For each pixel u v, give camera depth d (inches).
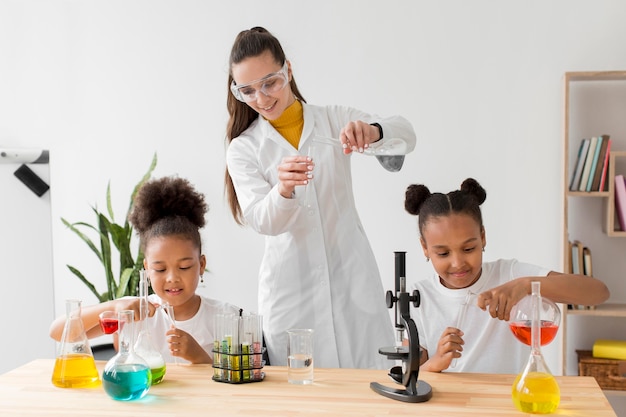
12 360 149.9
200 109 150.3
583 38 136.7
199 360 72.9
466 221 75.4
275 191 80.7
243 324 65.3
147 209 82.6
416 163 142.3
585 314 126.5
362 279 89.4
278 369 70.7
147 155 152.4
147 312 66.3
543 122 138.2
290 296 89.3
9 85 156.9
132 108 152.7
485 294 68.1
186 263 79.4
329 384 64.2
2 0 156.4
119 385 58.7
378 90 143.3
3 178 152.6
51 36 155.3
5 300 150.9
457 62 140.5
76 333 64.4
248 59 80.4
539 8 137.7
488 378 65.9
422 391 59.7
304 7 145.3
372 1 143.0
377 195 143.6
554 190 137.9
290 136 90.7
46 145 155.7
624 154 127.8
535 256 138.8
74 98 154.8
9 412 56.8
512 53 138.7
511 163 139.3
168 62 151.2
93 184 154.3
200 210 85.0
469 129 140.5
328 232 89.7
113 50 153.1
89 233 154.7
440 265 77.4
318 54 145.0
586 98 136.8
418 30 141.6
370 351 88.5
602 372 127.0
